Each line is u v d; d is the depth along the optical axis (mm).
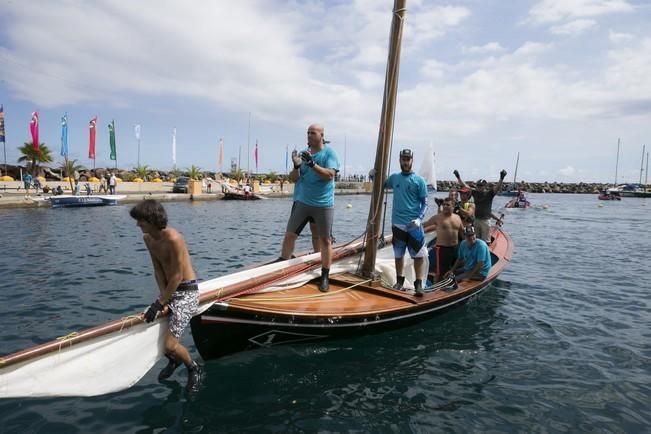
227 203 33688
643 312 7086
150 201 3680
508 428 3781
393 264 6883
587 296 8023
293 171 5465
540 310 7105
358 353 5238
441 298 6023
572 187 89812
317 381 4527
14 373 3275
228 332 4523
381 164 6117
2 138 29047
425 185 5922
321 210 5430
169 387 4359
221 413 3920
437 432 3707
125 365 3779
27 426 3660
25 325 5887
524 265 11086
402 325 5723
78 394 3555
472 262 7227
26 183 29078
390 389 4418
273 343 4914
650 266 11070
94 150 35625
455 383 4574
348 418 3885
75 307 6684
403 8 5664
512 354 5328
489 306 7262
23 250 11367
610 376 4781
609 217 28281
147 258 10617
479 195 9727
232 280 4871
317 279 6164
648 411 4086
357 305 5324
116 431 3623
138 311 6562
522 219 26078
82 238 13617
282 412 3957
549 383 4609
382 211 6355
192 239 14258
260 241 14320
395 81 5871
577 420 3918
